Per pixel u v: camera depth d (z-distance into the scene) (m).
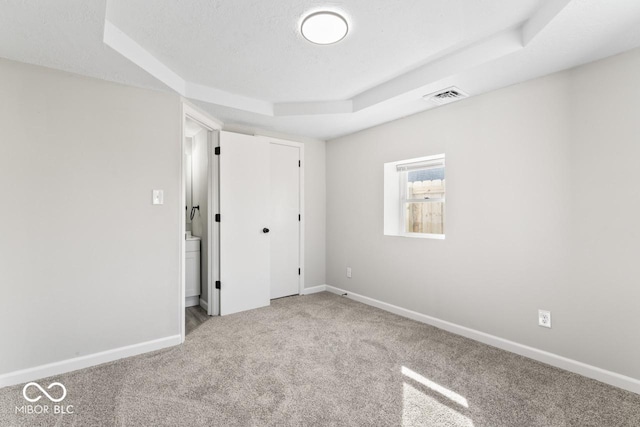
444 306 2.89
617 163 1.91
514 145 2.38
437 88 2.44
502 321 2.46
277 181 3.87
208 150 3.35
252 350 2.44
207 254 3.43
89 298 2.20
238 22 1.78
